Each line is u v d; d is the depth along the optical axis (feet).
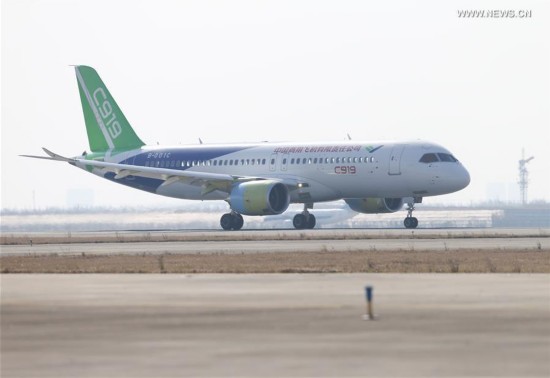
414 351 295.07
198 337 325.21
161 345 311.47
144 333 334.65
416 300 411.34
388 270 567.59
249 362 281.95
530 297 419.74
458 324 343.26
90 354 297.53
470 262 619.26
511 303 398.62
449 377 257.75
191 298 430.61
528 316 360.89
